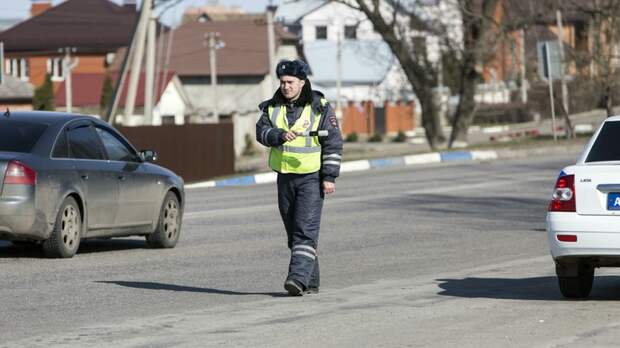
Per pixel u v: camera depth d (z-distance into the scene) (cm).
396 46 13262
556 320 2684
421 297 3134
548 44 12175
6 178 3906
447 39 13100
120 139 4453
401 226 5484
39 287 3328
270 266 3956
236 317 2742
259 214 6106
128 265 3931
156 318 2739
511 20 12825
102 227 4241
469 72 13225
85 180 4144
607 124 3172
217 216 5981
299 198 3036
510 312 2820
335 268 3941
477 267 3981
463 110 13362
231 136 11406
